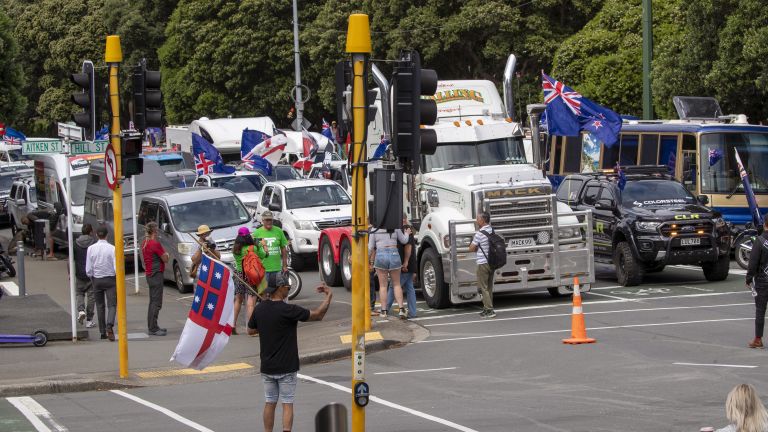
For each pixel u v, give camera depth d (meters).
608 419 25.59
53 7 167.50
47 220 75.75
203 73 131.88
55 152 39.56
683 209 51.78
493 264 43.81
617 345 36.31
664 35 85.38
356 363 22.11
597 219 54.16
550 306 46.41
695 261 50.75
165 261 43.34
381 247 44.38
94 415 28.73
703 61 70.00
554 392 29.23
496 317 44.12
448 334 40.66
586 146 72.06
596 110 59.41
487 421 25.89
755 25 64.94
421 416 26.73
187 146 105.62
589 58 89.94
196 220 60.00
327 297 24.67
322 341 39.78
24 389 32.19
